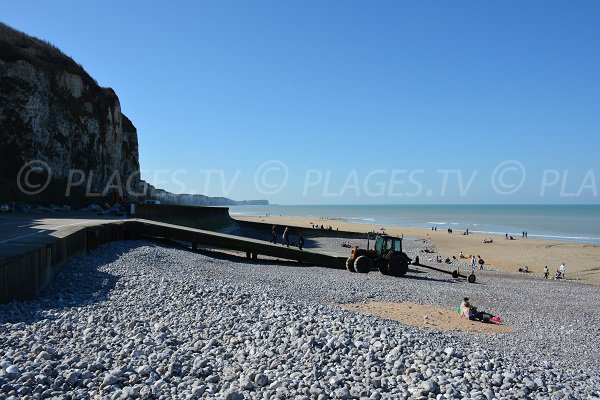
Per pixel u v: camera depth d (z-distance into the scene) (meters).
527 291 25.41
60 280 13.77
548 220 131.75
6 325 8.71
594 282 36.38
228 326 9.77
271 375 7.27
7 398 5.81
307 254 29.77
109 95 65.31
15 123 47.41
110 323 9.66
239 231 57.53
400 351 8.71
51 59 55.84
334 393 6.71
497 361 8.80
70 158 53.16
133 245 25.05
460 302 19.62
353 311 15.38
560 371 9.73
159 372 7.16
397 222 121.50
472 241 65.62
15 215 34.25
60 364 7.14
